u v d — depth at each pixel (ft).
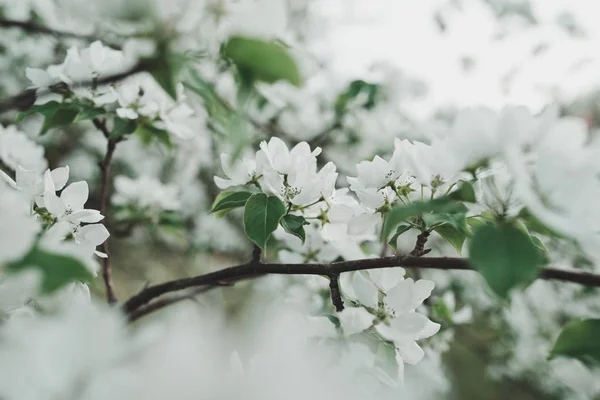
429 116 2.92
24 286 0.88
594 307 2.82
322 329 0.99
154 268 3.26
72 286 1.03
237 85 0.83
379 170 1.16
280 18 0.83
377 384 0.93
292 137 2.43
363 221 1.17
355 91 2.31
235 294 2.46
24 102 1.08
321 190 1.20
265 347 0.84
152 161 2.78
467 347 2.58
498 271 0.86
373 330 1.05
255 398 0.78
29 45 2.08
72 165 2.82
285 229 1.15
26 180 1.11
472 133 0.92
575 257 1.97
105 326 0.75
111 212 1.85
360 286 1.07
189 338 0.74
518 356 2.71
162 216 1.86
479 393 2.52
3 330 0.75
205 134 2.09
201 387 0.73
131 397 0.71
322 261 1.43
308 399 0.81
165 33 0.82
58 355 0.72
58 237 1.00
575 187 0.88
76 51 1.29
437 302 1.73
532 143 0.92
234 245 3.01
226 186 1.23
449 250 2.56
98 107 1.31
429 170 1.00
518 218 0.91
